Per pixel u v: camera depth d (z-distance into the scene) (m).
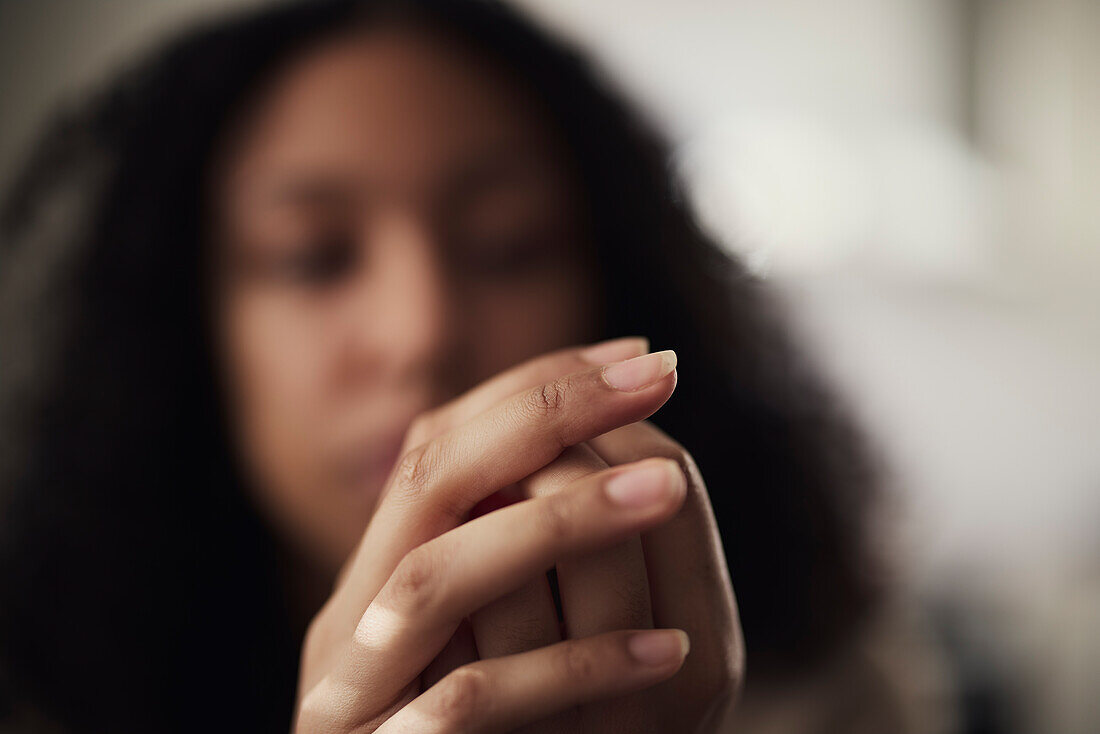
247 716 0.56
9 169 1.19
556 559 0.25
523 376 0.29
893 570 0.67
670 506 0.24
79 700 0.56
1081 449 1.30
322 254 0.50
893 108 1.77
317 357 0.50
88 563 0.56
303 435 0.51
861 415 0.70
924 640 0.76
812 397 0.65
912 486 0.76
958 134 1.85
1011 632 1.01
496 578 0.25
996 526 1.15
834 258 1.49
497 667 0.25
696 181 0.71
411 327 0.49
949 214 1.67
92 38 1.25
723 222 0.73
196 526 0.57
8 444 0.58
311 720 0.27
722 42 1.60
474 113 0.52
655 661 0.25
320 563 0.56
